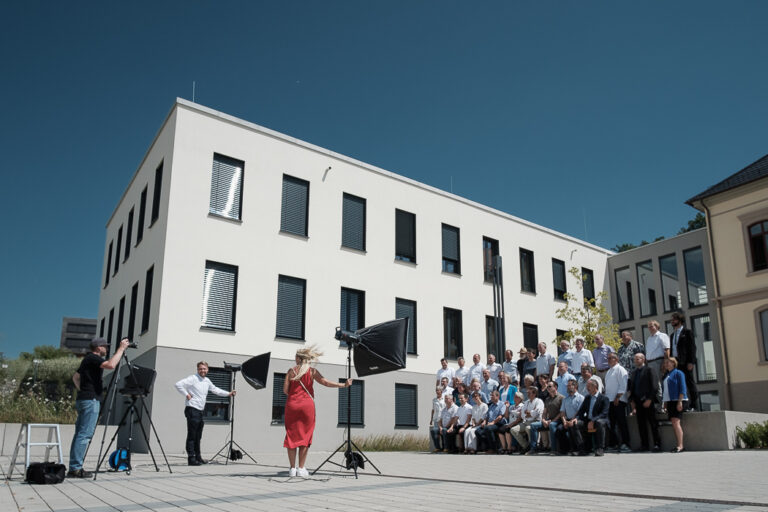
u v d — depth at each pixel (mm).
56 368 24469
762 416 11633
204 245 16859
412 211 22516
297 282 18781
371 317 20312
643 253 28109
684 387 10898
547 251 27062
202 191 17141
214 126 17781
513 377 15008
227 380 16516
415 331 21562
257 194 18266
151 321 16234
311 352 7883
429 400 21266
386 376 20156
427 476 7555
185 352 15898
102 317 24469
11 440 12719
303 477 7500
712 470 7328
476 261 24141
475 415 13008
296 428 7590
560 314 24422
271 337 17641
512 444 12227
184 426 15461
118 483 6922
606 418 10555
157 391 15203
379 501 5137
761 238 21469
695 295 25453
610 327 23578
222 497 5520
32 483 6832
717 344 23719
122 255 21500
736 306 21812
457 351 22781
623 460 9336
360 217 21000
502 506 4727
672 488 5645
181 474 8242
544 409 11633
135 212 20312
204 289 16672
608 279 29547
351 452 7902
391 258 21375
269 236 18250
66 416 14758
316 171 19938
